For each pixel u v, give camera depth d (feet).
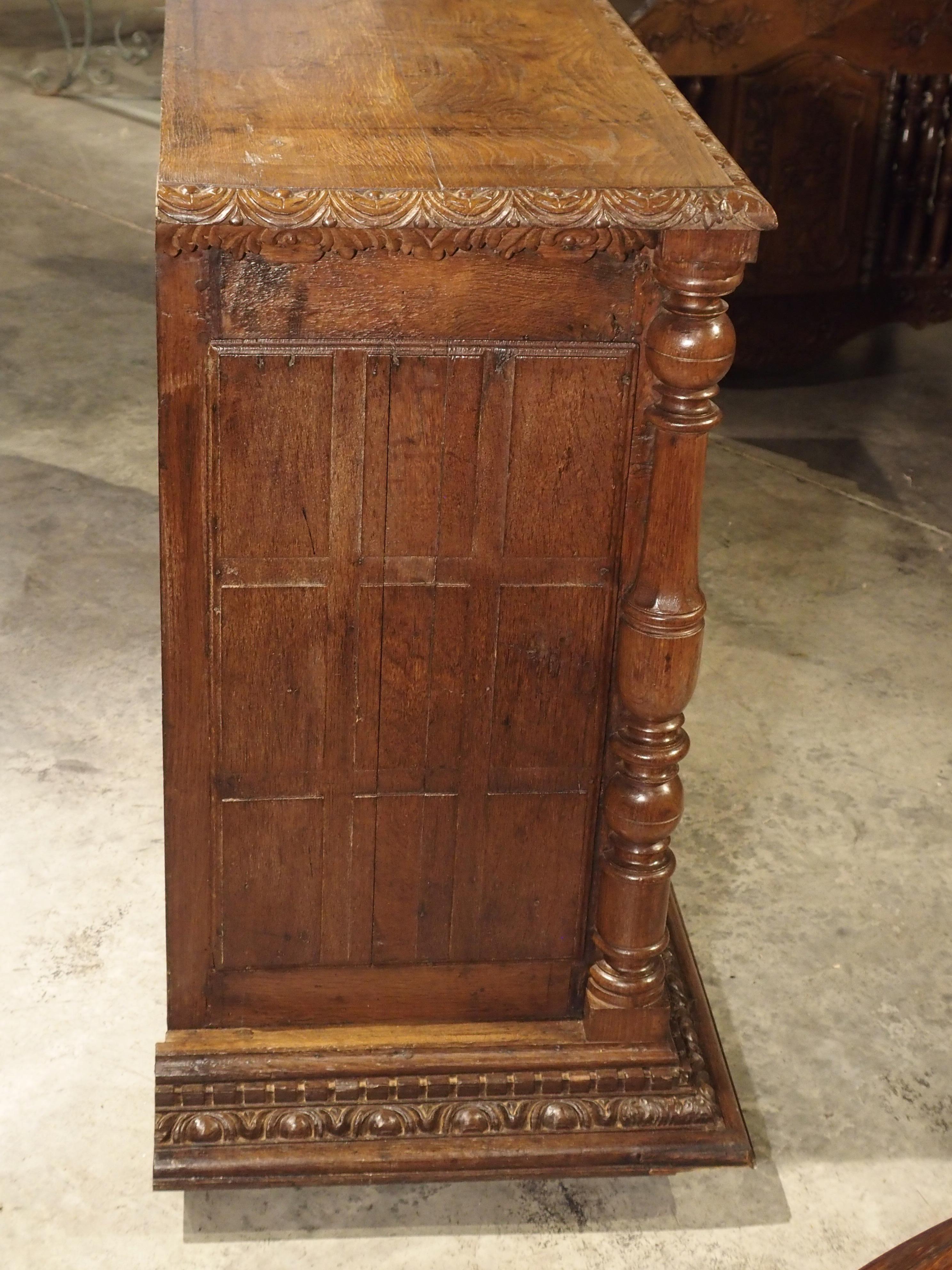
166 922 6.75
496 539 5.43
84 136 18.26
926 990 7.45
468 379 5.14
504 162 4.94
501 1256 6.07
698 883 8.04
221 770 5.76
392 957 6.27
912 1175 6.49
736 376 13.44
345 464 5.24
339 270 4.91
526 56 6.15
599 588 5.56
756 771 8.89
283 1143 6.24
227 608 5.45
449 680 5.68
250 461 5.20
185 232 4.60
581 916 6.27
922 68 12.13
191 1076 6.23
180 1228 6.11
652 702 5.56
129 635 9.77
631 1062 6.39
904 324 14.35
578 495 5.38
